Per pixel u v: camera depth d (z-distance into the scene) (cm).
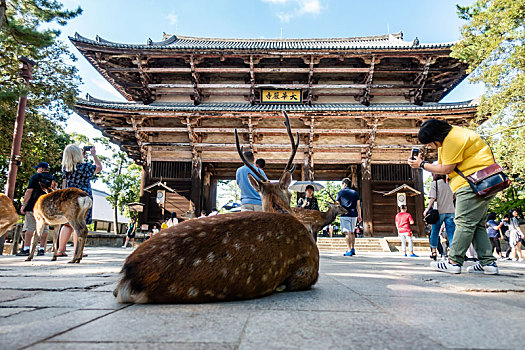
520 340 102
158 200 1527
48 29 852
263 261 174
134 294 156
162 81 1736
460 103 1644
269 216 194
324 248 1441
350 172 1962
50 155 1590
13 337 104
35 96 1280
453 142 313
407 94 1725
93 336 105
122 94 1947
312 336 105
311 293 196
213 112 1538
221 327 116
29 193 603
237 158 1688
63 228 588
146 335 106
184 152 1691
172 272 156
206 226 171
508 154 1430
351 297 182
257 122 1588
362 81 1719
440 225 578
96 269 356
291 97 1675
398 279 284
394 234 1600
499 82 1258
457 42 1427
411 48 1525
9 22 817
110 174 2788
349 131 1588
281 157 1691
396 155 1670
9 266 394
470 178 313
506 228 1031
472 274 332
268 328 115
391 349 92
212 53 1563
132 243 1488
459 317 133
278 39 2164
